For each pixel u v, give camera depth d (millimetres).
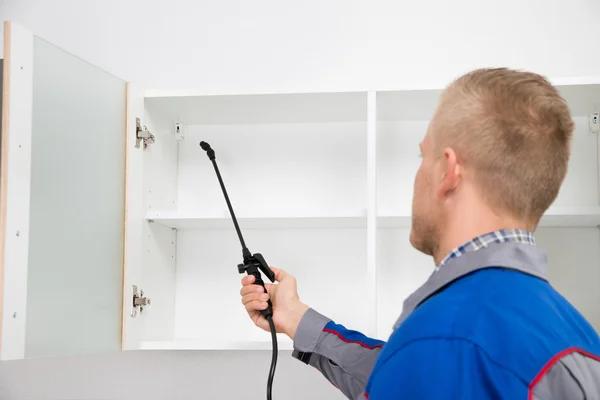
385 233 1922
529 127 823
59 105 1453
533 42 1940
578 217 1646
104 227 1594
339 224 1828
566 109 865
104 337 1580
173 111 1876
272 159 1988
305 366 1987
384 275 1910
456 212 859
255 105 1799
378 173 1942
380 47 1993
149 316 1775
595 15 1926
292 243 1946
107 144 1619
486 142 828
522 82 855
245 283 1403
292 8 2035
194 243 1986
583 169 1872
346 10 2018
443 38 1976
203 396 2014
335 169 1964
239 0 2057
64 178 1461
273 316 1389
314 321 1338
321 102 1759
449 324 714
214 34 2055
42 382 2074
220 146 2008
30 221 1352
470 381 675
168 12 2076
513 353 678
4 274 1271
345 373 1304
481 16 1969
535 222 865
